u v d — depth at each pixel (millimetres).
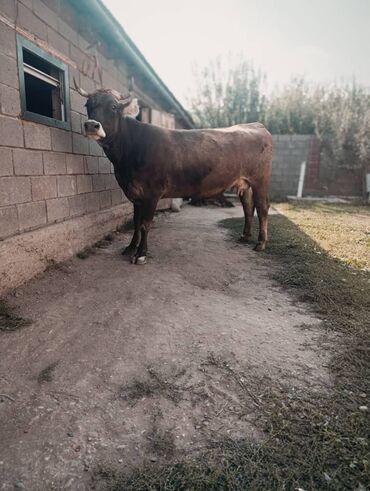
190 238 5613
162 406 1898
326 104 13430
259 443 1647
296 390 2025
